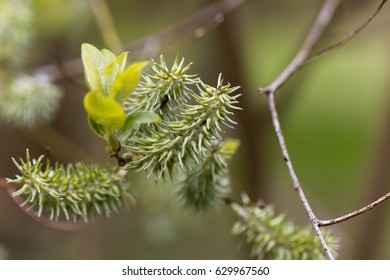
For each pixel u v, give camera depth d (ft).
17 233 2.85
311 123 4.05
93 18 2.30
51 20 2.16
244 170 2.48
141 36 3.13
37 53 2.38
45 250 2.78
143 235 2.62
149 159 1.27
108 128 1.25
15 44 1.81
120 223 2.66
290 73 1.51
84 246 2.71
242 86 2.39
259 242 1.45
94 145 2.79
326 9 1.66
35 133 2.50
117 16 2.97
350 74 4.29
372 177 2.48
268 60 3.75
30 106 1.78
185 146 1.27
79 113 2.92
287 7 2.98
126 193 1.34
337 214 3.26
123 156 1.30
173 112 1.29
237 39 2.38
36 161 1.30
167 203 2.35
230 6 2.06
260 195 2.49
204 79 2.69
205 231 2.64
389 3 2.48
